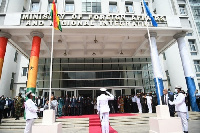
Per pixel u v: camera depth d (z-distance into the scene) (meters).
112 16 11.77
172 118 4.67
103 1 17.05
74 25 11.37
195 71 20.03
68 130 7.91
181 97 5.40
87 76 17.25
